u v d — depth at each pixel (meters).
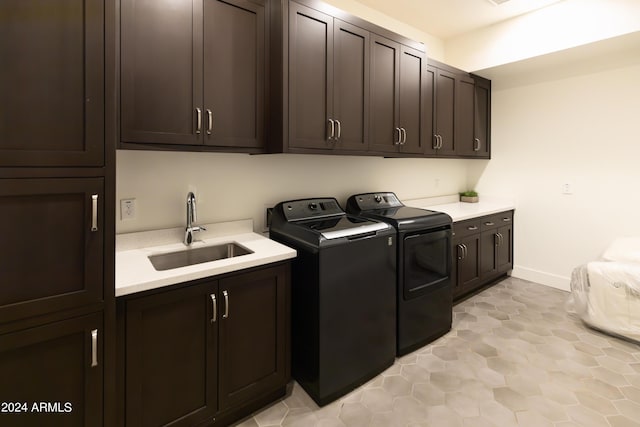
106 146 1.18
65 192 1.12
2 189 1.02
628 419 1.69
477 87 3.56
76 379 1.19
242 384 1.67
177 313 1.44
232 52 1.81
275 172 2.43
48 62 1.06
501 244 3.61
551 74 3.38
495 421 1.69
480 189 4.06
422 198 3.62
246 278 1.64
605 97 3.07
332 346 1.84
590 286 2.59
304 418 1.74
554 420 1.69
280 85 1.91
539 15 2.94
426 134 2.90
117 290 1.26
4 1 0.99
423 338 2.41
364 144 2.35
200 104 1.70
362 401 1.86
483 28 3.33
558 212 3.45
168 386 1.44
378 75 2.42
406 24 3.24
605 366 2.14
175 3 1.61
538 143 3.54
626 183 3.01
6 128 1.01
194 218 1.95
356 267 1.93
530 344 2.42
